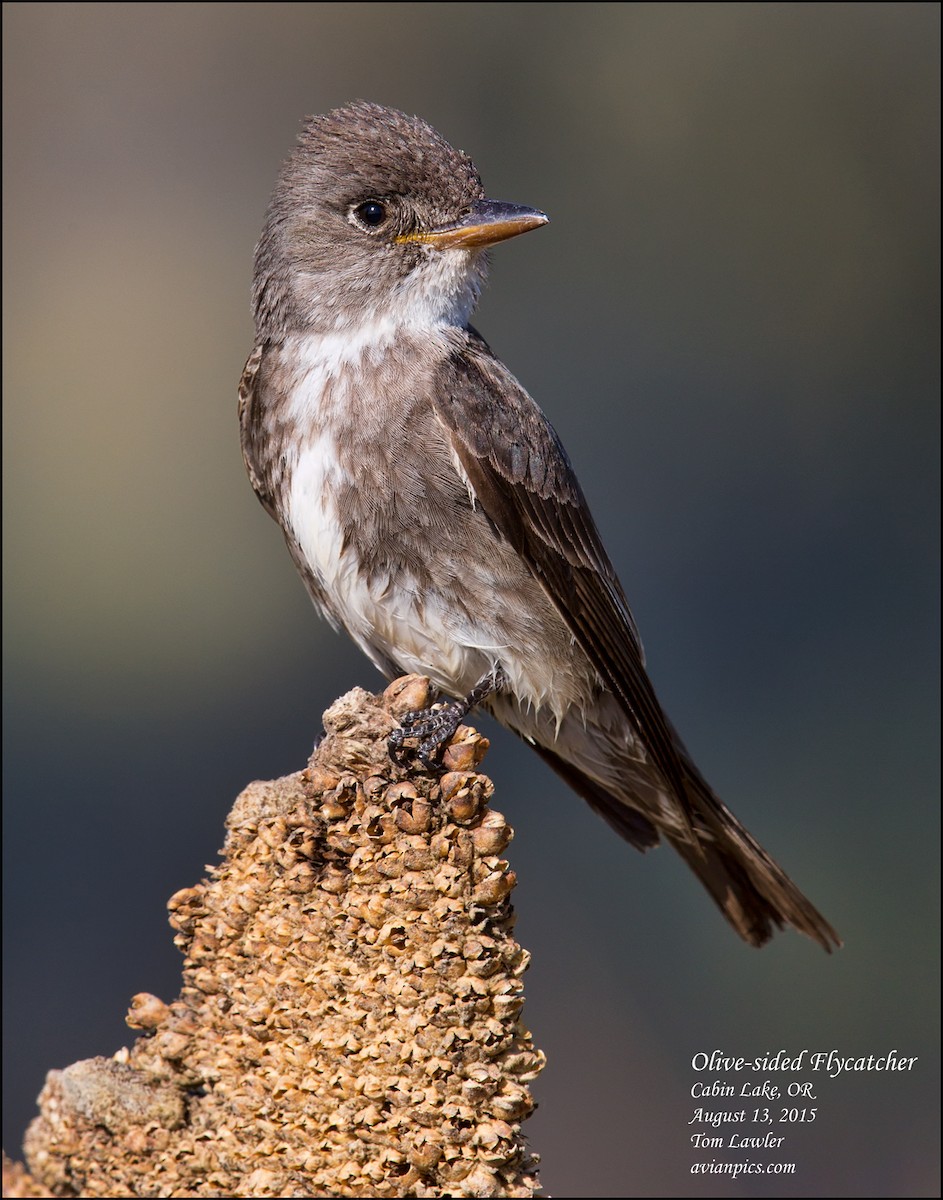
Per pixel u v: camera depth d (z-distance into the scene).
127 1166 5.36
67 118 17.20
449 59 16.81
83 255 16.84
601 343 15.41
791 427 15.24
